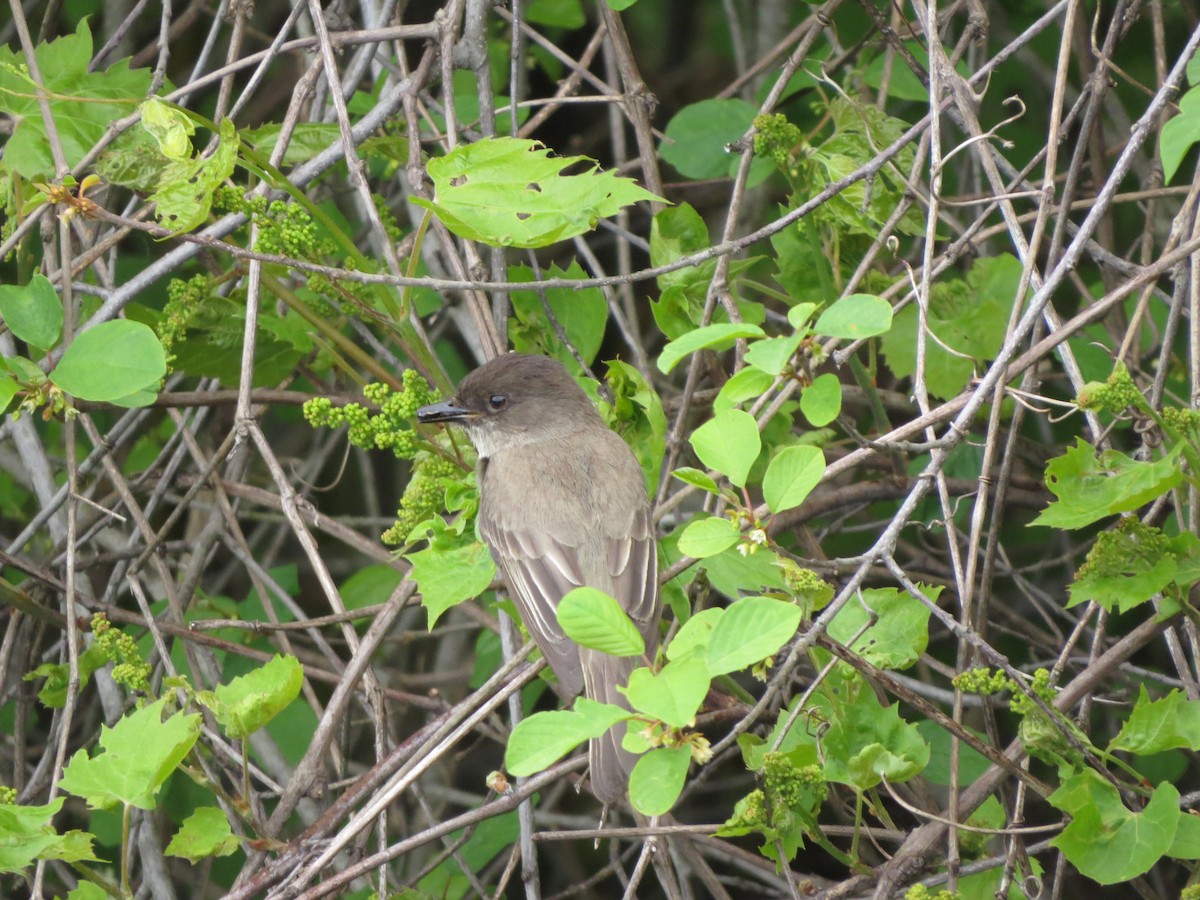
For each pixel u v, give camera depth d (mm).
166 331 9922
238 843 7973
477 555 9000
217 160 7742
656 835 7684
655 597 9008
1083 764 7250
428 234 12109
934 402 11617
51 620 10250
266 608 11164
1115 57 13125
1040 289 7520
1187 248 7668
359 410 8828
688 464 10594
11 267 12320
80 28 10078
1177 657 8148
